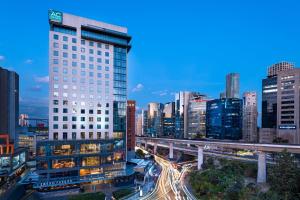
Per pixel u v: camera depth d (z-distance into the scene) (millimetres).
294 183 61875
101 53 101562
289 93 153125
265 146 91062
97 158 93000
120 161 99125
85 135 95875
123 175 92812
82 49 97188
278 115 160250
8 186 80312
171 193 78938
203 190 76938
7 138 95938
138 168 105125
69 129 93000
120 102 105375
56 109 91000
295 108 148625
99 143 93875
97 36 100438
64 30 93812
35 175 91812
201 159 129250
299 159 98875
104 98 101000
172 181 96562
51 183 82625
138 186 88500
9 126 125250
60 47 92688
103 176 92375
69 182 84875
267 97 197500
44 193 79562
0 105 119562
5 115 121938
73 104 94125
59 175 85375
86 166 90375
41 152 83375
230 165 102625
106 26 103000
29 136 151125
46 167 83562
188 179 100000
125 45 107188
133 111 133125
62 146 87062
